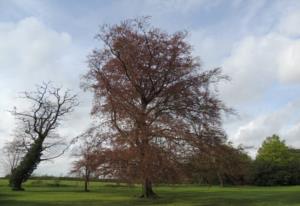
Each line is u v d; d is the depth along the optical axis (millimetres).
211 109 43594
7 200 44000
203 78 44375
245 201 42406
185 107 43375
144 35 44500
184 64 44094
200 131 42875
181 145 40062
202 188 74250
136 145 37625
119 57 43125
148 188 45906
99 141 41438
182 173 38875
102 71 43562
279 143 103812
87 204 39188
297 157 107375
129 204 39031
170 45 44281
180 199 44719
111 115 40406
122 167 37969
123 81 43094
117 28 44656
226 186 84125
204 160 41312
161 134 38562
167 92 43125
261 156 102875
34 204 39281
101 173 39125
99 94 42406
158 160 37062
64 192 59938
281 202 40938
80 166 40719
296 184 99062
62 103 70625
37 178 94000
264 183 96438
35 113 69250
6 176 104000
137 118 38594
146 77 42969
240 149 45188
